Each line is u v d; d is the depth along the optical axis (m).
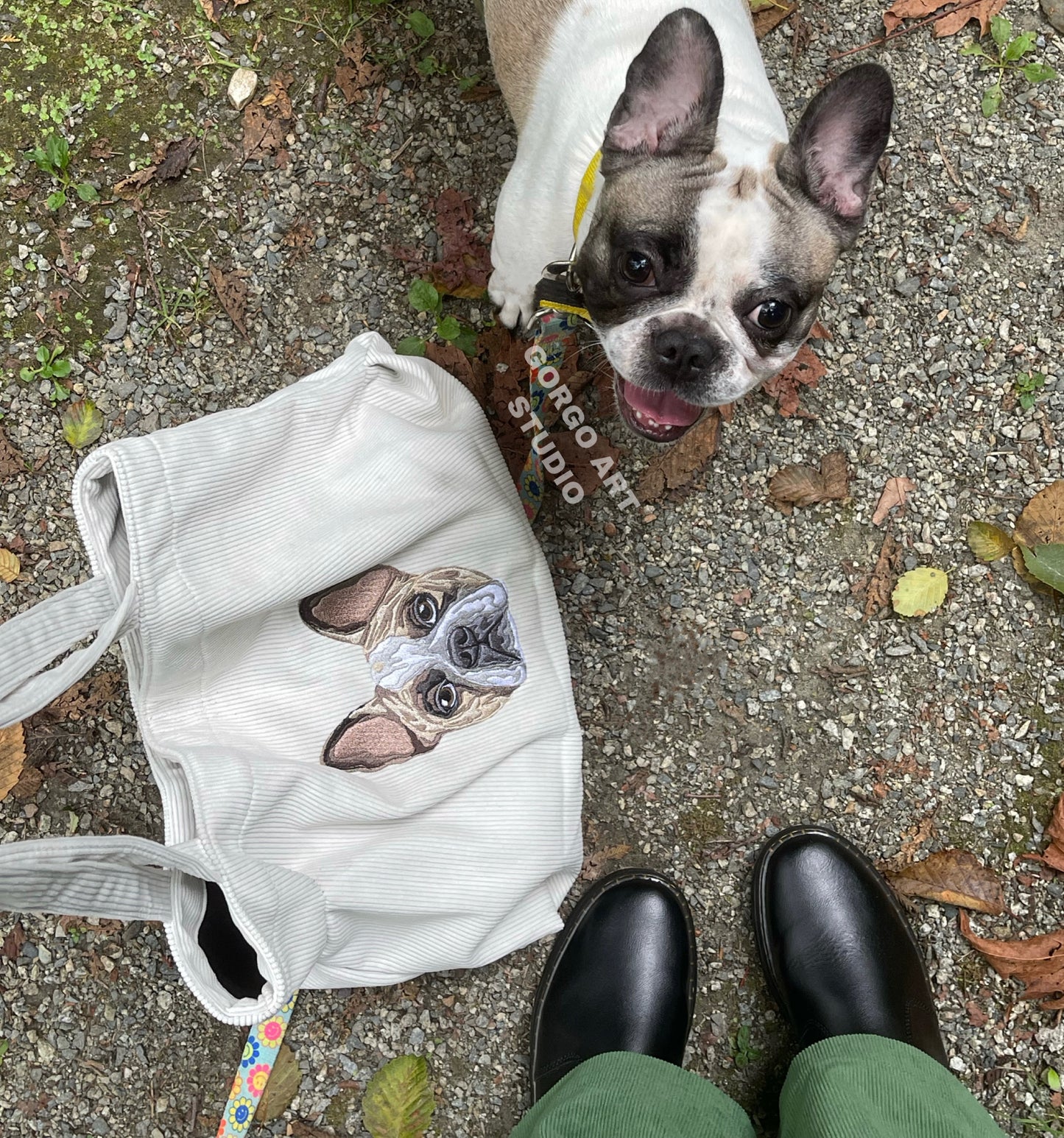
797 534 0.72
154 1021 0.67
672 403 0.58
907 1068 0.59
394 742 0.60
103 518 0.48
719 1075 0.68
